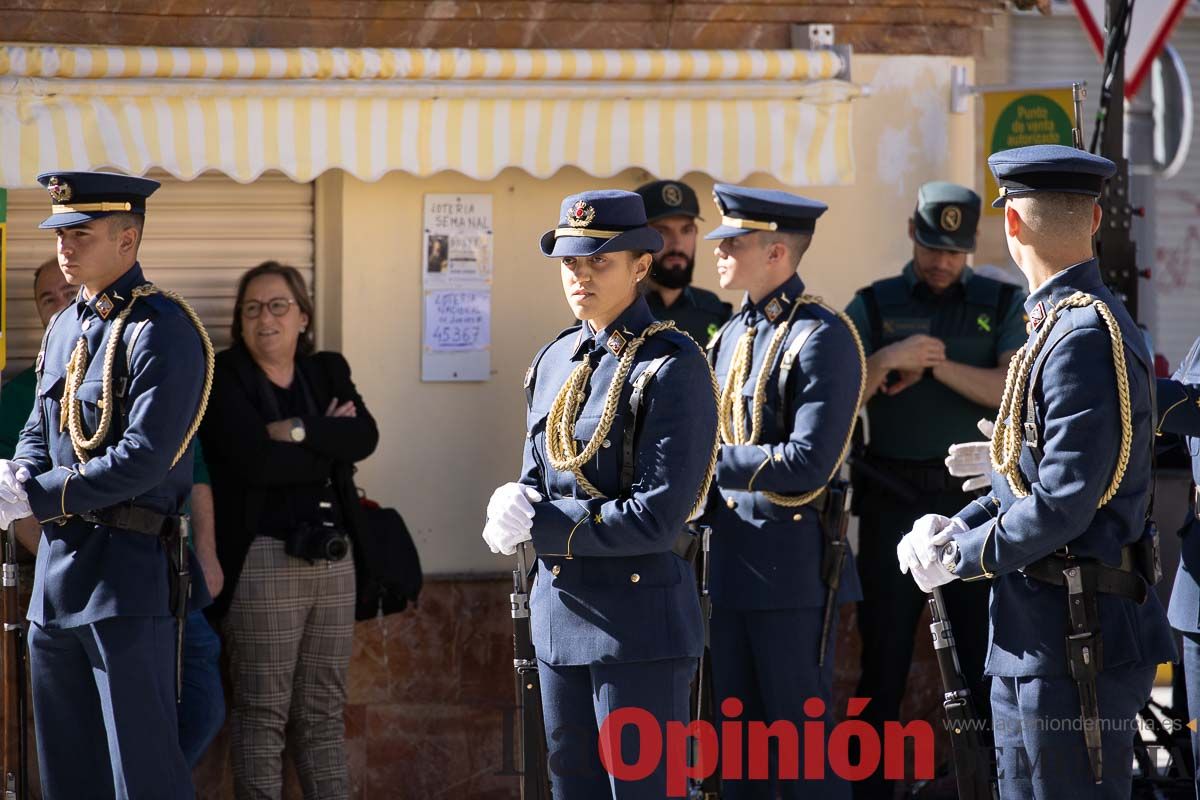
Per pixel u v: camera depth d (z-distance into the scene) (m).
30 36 18.30
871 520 19.34
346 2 19.17
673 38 20.19
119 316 15.16
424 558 20.16
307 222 19.86
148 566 15.10
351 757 19.77
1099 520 13.02
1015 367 13.25
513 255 20.23
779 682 16.88
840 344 16.66
